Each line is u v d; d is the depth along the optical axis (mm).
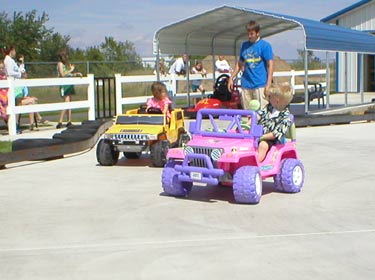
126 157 9156
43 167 8477
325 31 15141
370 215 5652
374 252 4602
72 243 4914
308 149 9844
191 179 6145
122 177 7652
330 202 6160
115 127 8500
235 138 6355
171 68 18453
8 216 5766
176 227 5320
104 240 4980
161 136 8312
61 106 13461
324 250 4648
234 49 18641
